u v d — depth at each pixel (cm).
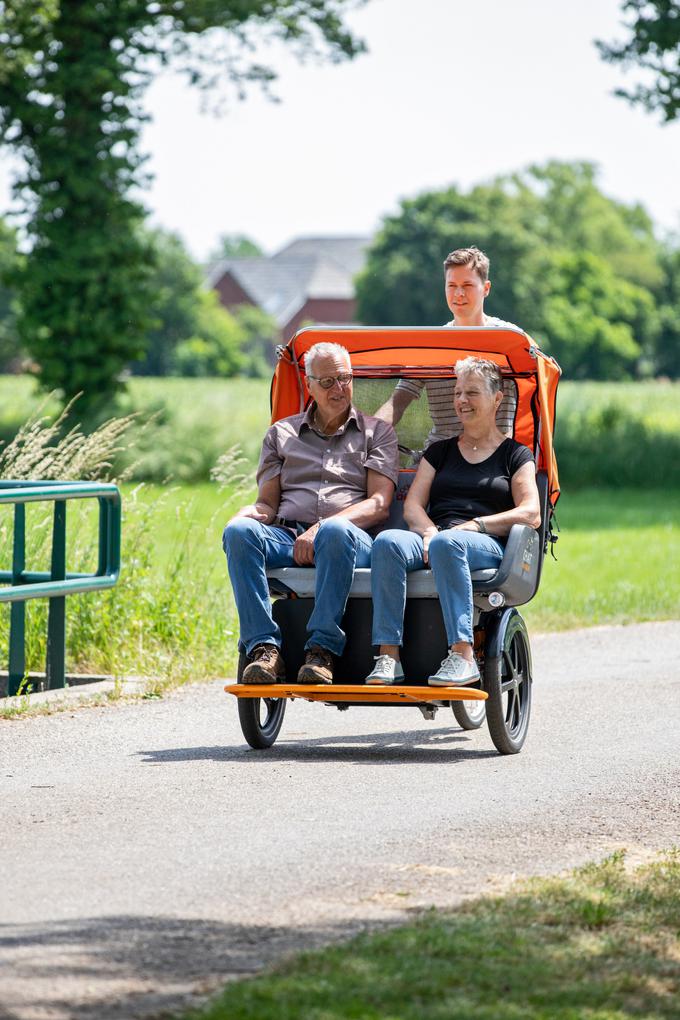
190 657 1614
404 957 678
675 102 4531
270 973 658
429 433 1319
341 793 1050
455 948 690
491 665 1166
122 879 825
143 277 5119
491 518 1184
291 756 1189
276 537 1191
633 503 5006
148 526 1766
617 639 1972
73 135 4941
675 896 788
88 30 4812
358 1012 612
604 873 830
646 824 968
